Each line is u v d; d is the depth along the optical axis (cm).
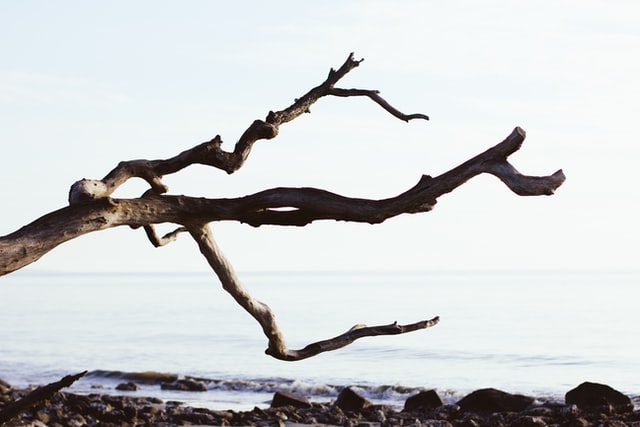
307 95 580
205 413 1673
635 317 5922
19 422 1263
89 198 491
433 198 495
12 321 6481
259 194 518
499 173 470
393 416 1795
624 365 3306
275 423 1611
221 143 537
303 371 3250
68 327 5772
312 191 514
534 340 4300
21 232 468
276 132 554
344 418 1752
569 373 3123
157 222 510
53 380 2997
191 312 7519
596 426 1449
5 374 3225
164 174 540
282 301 9800
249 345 4372
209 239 558
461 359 3566
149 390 2642
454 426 1595
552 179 459
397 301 9325
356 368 3325
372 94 594
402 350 3897
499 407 1755
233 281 577
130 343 4547
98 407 1641
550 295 10538
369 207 507
